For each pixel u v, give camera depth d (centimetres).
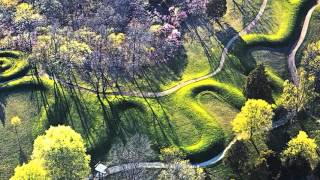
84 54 16262
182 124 14125
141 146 13138
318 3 18912
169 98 15038
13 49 17050
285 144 13562
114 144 13538
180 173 11881
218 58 16700
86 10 18762
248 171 12075
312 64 15188
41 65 16188
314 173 12525
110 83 15600
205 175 12625
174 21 18175
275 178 12206
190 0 18750
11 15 17925
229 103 14875
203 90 15300
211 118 14300
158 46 16912
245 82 15200
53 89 15275
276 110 14350
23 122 14262
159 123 14125
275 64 16388
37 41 16650
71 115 14388
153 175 12625
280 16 18400
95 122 14150
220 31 17912
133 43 16562
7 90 15262
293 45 17225
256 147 13400
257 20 18288
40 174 10831
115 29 17750
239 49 16962
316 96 14738
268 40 17262
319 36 17400
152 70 16262
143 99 14962
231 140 13712
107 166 12800
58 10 18488
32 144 13638
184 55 16875
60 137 11569
